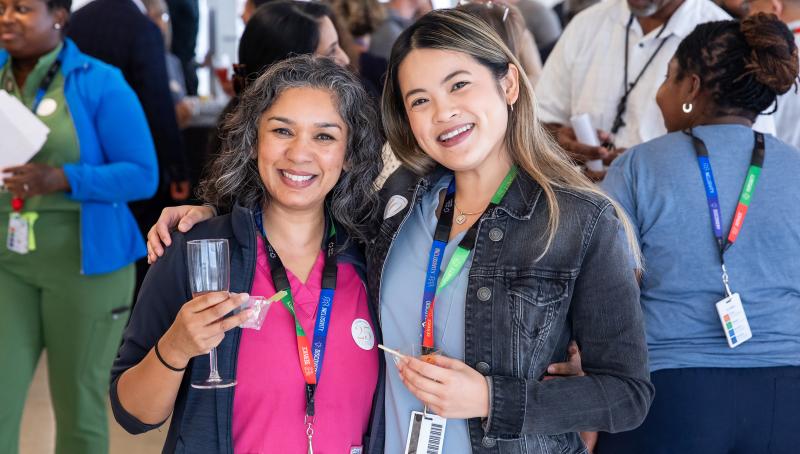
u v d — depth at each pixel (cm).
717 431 219
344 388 187
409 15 593
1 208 314
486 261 182
